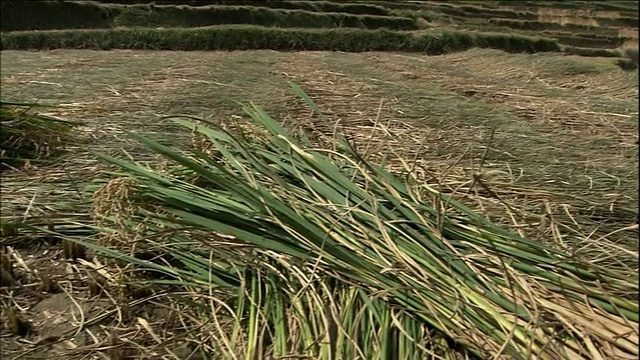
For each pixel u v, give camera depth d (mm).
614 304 2346
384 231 2756
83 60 9945
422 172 3996
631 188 3977
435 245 2746
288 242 2953
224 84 7445
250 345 2469
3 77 7828
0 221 3699
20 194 4078
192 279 3105
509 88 7953
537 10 28109
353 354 2344
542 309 2352
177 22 16766
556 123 5973
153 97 6668
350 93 7031
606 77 9062
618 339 2180
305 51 13680
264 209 2982
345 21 18281
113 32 13445
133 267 3275
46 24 15203
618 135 5535
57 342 2910
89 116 5785
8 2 14891
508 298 2439
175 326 2947
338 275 2773
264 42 14250
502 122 5824
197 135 4676
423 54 14266
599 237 3309
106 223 3574
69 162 4562
